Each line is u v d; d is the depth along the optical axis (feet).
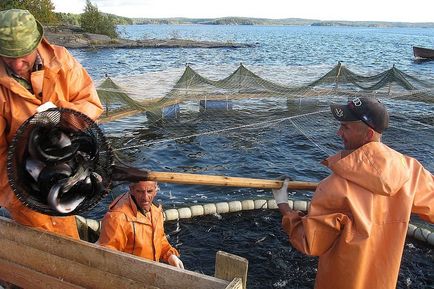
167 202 32.53
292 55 229.66
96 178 9.93
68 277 11.06
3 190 10.54
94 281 10.64
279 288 22.24
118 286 10.34
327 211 10.09
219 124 60.54
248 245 26.17
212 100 67.92
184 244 26.27
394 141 51.72
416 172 10.61
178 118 63.46
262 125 57.77
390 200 10.07
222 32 654.53
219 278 9.40
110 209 14.97
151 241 15.06
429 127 57.72
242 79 72.13
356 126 10.19
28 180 9.46
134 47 240.12
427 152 48.03
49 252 11.13
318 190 10.30
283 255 25.05
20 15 9.16
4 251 11.88
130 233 14.52
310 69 148.36
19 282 11.86
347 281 10.06
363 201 9.82
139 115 63.46
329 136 52.19
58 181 9.25
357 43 399.44
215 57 201.46
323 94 71.77
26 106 9.86
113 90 59.31
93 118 10.86
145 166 43.01
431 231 26.78
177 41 282.56
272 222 28.99
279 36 531.50
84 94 10.81
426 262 24.49
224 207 30.19
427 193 10.50
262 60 192.44
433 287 22.31
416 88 71.10
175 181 11.46
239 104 73.36
